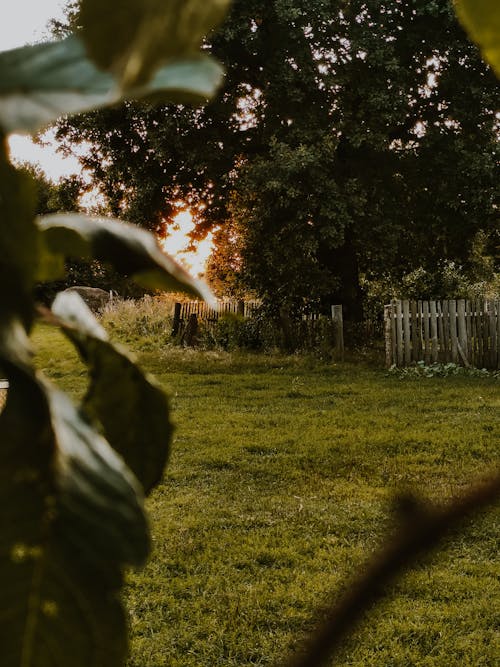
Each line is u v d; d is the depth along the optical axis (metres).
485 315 13.96
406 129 17.25
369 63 15.25
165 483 6.18
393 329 13.65
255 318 17.16
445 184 16.44
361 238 16.47
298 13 13.97
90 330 0.36
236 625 3.82
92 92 0.15
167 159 17.02
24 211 0.19
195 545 4.76
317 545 4.81
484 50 0.18
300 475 6.38
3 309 0.19
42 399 0.19
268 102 15.89
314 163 14.62
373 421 8.62
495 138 16.14
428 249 18.84
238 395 10.94
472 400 10.09
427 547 0.17
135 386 0.37
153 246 0.28
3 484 0.18
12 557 0.18
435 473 6.29
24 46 0.16
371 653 3.54
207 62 0.16
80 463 0.19
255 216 16.41
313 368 14.12
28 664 0.17
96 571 0.18
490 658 3.51
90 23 0.13
